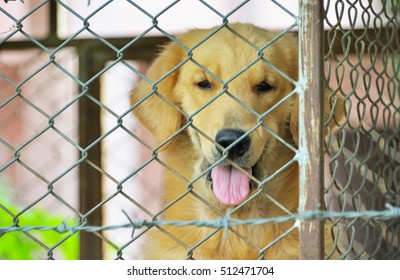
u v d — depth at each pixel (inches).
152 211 456.4
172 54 282.0
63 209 460.1
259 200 262.8
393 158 242.7
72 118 439.8
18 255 404.2
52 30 407.2
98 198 425.1
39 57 432.5
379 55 308.2
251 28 275.4
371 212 158.7
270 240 261.7
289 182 267.0
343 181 288.2
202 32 283.3
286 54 271.3
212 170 236.2
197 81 267.3
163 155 285.4
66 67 430.0
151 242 276.5
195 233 266.8
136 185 454.9
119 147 444.5
